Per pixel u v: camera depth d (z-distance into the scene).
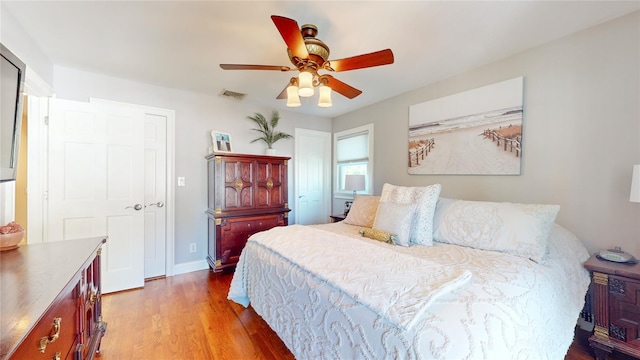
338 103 3.77
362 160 3.99
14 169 1.36
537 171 2.20
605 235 1.87
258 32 1.98
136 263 2.77
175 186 3.21
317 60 1.69
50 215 2.39
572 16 1.79
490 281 1.22
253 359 1.65
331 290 1.28
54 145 2.41
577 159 1.99
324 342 1.27
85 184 2.54
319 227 2.73
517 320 1.01
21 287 0.95
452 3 1.65
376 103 3.72
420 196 2.22
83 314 1.32
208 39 2.08
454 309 0.99
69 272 1.11
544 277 1.40
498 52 2.29
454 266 1.38
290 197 4.21
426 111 3.05
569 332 1.43
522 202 2.29
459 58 2.40
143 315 2.19
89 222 2.55
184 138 3.27
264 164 3.42
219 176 3.09
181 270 3.24
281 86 3.12
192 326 2.02
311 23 1.86
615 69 1.82
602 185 1.88
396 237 2.05
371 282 1.20
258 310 1.92
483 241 1.84
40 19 1.81
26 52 1.96
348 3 1.65
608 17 1.81
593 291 1.66
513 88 2.32
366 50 2.24
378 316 1.04
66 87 2.60
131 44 2.16
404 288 1.12
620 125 1.81
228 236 3.14
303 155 4.34
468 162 2.65
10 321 0.72
